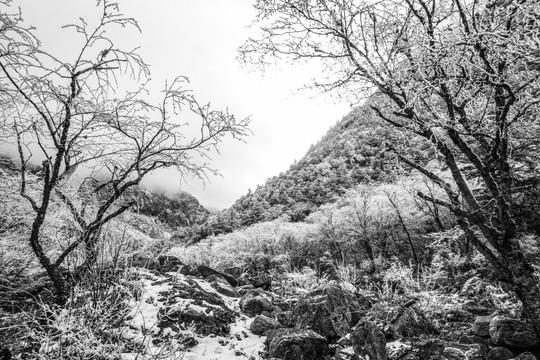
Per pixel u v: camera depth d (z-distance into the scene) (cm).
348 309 744
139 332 502
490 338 582
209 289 888
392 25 426
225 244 3638
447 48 306
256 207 7088
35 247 343
